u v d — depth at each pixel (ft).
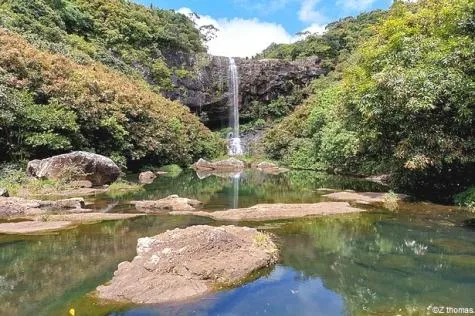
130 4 148.25
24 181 51.62
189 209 39.24
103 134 74.84
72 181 54.54
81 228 30.76
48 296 17.71
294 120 117.60
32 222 32.68
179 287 18.30
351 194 48.70
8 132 57.11
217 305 16.98
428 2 50.72
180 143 102.37
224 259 21.02
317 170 96.78
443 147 40.16
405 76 40.40
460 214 36.17
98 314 16.01
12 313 16.01
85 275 20.30
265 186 62.44
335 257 23.66
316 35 187.93
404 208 39.29
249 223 32.81
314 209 38.01
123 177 73.72
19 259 22.95
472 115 38.86
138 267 19.74
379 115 44.32
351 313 16.15
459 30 40.86
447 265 22.08
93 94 73.36
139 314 16.02
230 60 160.25
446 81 38.22
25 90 60.95
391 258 23.41
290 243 26.71
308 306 16.94
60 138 60.29
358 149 54.29
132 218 34.65
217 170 100.68
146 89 107.96
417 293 18.26
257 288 18.92
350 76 54.13
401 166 46.93
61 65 71.10
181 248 20.88
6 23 81.76
